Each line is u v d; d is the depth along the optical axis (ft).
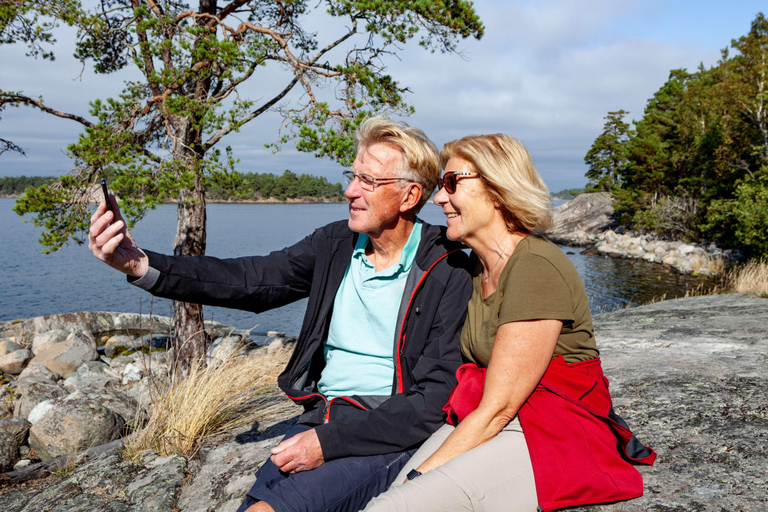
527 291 4.61
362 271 6.03
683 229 104.53
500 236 5.14
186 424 11.26
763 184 70.95
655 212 108.78
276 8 28.09
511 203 4.93
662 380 9.72
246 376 17.30
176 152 21.91
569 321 4.76
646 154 123.65
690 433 7.22
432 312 5.54
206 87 24.07
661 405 8.39
